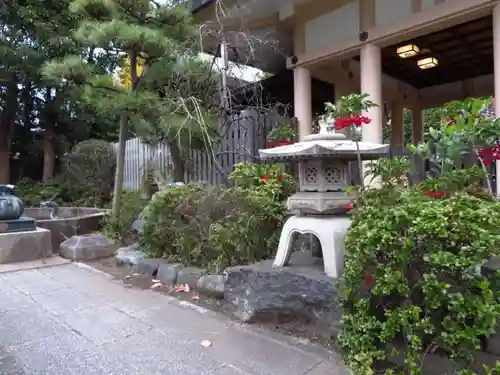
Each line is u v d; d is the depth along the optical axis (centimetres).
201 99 525
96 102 485
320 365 193
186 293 319
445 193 183
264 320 249
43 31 833
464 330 134
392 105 953
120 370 192
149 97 484
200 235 350
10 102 968
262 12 608
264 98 818
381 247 148
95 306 290
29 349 217
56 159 1097
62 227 532
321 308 222
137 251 420
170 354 209
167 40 462
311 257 279
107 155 919
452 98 940
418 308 141
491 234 132
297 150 235
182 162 618
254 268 263
